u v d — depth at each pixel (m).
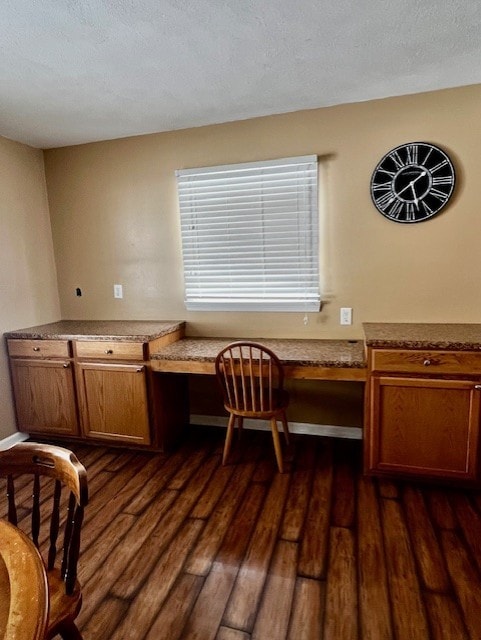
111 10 1.56
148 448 2.85
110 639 1.41
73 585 1.12
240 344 2.33
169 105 2.50
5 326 2.98
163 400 2.80
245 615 1.50
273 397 2.56
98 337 2.75
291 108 2.64
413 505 2.13
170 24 1.67
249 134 2.81
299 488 2.32
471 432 2.16
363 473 2.44
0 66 1.96
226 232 2.95
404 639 1.39
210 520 2.05
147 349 2.67
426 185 2.52
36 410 3.01
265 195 2.82
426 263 2.61
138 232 3.18
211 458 2.72
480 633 1.40
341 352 2.53
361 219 2.68
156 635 1.43
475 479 2.20
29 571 0.83
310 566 1.72
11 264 3.02
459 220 2.51
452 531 1.92
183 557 1.80
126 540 1.92
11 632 0.68
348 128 2.62
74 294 3.44
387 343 2.21
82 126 2.81
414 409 2.23
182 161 2.98
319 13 1.63
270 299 2.94
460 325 2.58
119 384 2.76
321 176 2.71
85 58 1.92
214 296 3.06
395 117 2.53
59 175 3.30
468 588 1.59
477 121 2.40
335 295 2.81
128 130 2.94
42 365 2.92
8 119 2.63
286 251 2.85
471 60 2.05
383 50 1.93
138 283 3.26
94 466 2.66
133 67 2.02
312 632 1.42
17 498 2.33
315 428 3.01
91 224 3.29
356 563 1.73
